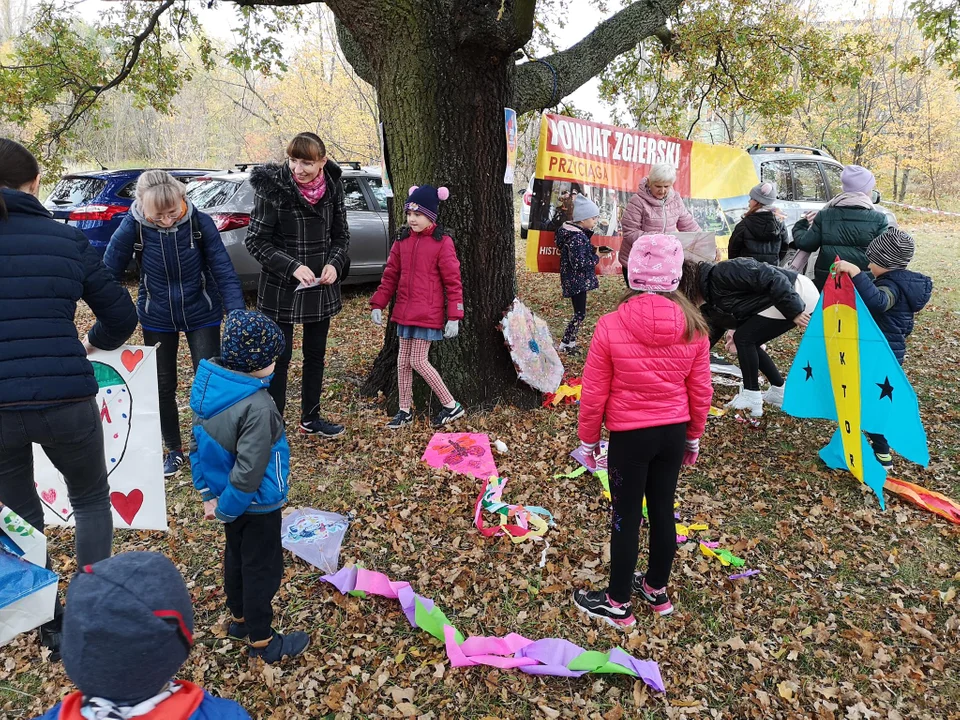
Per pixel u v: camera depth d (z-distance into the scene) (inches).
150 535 137.3
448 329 177.2
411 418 192.9
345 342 272.2
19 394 90.4
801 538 142.3
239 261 304.0
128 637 43.3
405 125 183.3
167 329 151.6
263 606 100.0
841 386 157.9
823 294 159.8
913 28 874.8
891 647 111.4
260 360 90.0
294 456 172.4
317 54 876.6
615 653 104.2
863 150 911.0
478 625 115.0
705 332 103.4
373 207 346.3
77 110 325.4
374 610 116.5
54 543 133.3
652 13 261.7
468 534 140.1
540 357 211.0
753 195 227.5
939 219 783.1
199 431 90.9
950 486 164.4
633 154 299.7
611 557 114.3
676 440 106.3
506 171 194.2
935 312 327.6
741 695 101.3
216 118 1357.0
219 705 51.1
